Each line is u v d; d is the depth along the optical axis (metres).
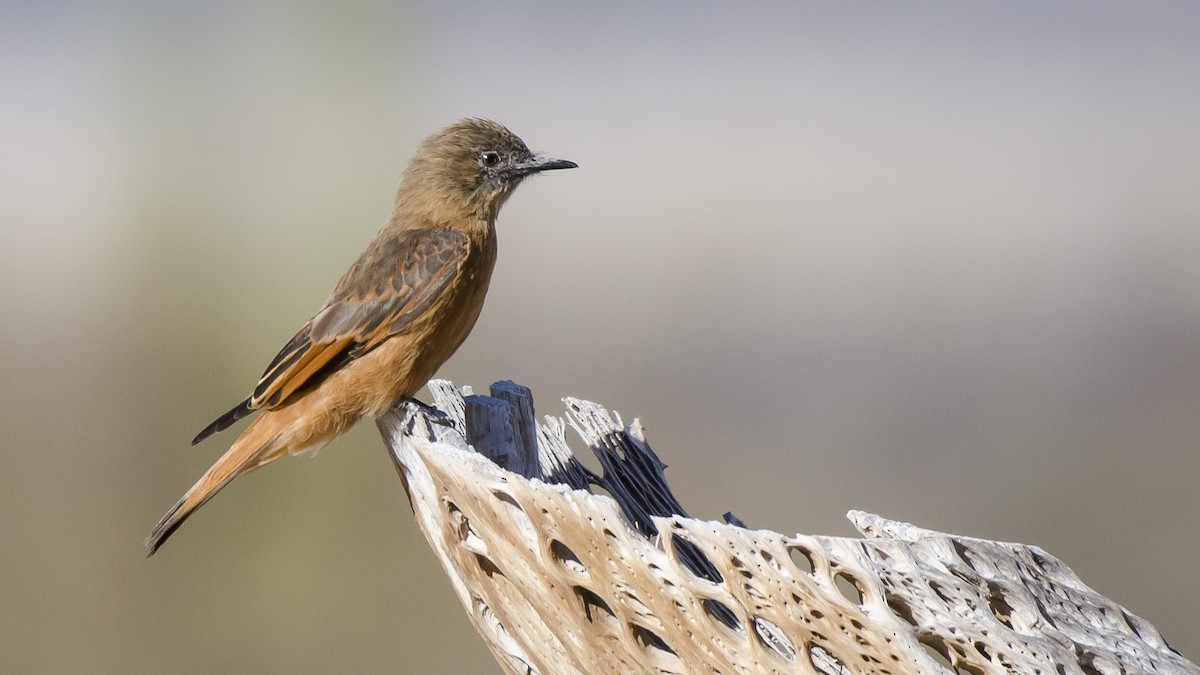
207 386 15.70
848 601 5.20
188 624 13.18
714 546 5.37
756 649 5.43
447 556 6.66
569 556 5.82
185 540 14.14
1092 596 5.50
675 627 5.58
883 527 5.58
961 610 5.29
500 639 6.66
